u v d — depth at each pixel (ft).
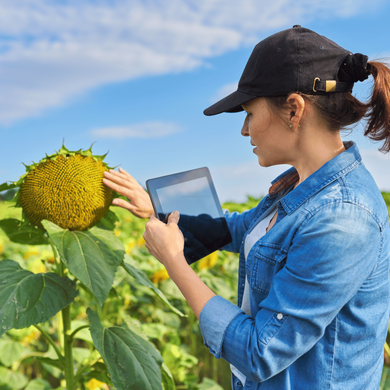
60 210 5.59
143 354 5.83
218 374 13.38
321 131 4.18
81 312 13.00
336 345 3.98
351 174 4.12
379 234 3.80
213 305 4.17
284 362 3.75
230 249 6.79
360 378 4.12
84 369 6.62
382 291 4.07
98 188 5.85
